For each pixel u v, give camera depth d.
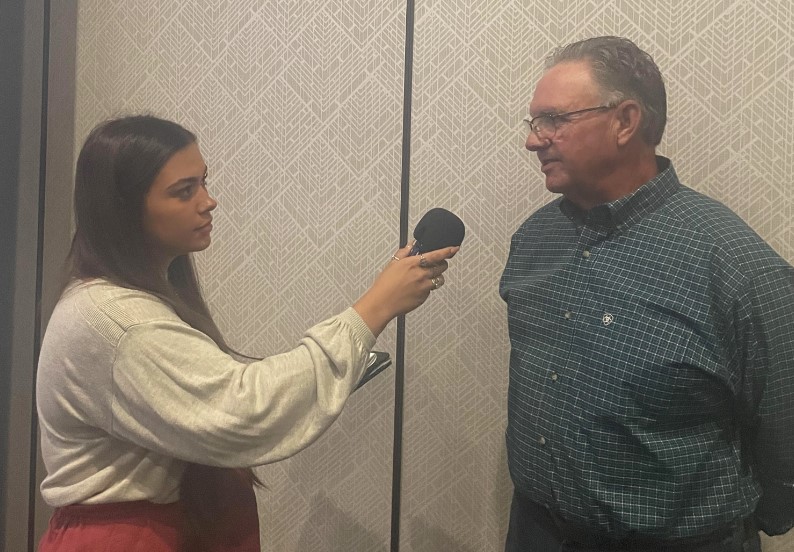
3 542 2.05
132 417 1.08
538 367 1.27
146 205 1.15
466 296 1.65
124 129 1.15
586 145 1.19
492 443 1.66
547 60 1.31
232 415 1.07
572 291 1.24
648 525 1.15
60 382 1.11
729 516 1.16
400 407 1.72
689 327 1.11
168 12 1.88
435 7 1.63
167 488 1.17
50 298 2.01
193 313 1.21
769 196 1.42
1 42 1.94
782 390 1.12
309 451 1.82
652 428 1.15
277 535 1.87
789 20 1.38
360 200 1.73
